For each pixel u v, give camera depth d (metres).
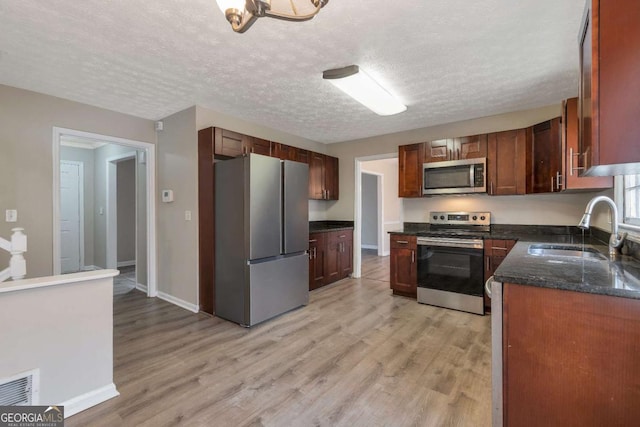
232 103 3.27
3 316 1.49
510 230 3.62
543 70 2.50
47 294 1.62
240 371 2.12
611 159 1.01
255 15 1.20
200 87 2.85
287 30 1.94
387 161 7.65
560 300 1.17
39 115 2.97
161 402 1.79
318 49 2.17
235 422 1.62
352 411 1.71
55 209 3.05
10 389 1.51
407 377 2.04
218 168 3.13
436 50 2.19
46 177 3.00
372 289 4.22
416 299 3.72
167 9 1.73
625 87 0.99
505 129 3.56
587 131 1.19
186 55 2.26
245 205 2.87
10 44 2.10
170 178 3.69
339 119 3.82
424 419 1.64
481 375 2.06
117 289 4.27
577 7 1.70
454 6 1.70
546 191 3.00
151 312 3.33
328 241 4.45
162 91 2.94
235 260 2.97
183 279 3.52
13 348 1.52
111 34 1.98
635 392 1.05
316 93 2.98
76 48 2.16
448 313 3.26
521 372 1.24
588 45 1.15
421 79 2.66
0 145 2.77
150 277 3.88
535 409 1.21
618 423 1.08
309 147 4.95
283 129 4.31
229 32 1.96
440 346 2.49
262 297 2.98
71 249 5.44
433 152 3.83
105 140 3.45
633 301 1.05
